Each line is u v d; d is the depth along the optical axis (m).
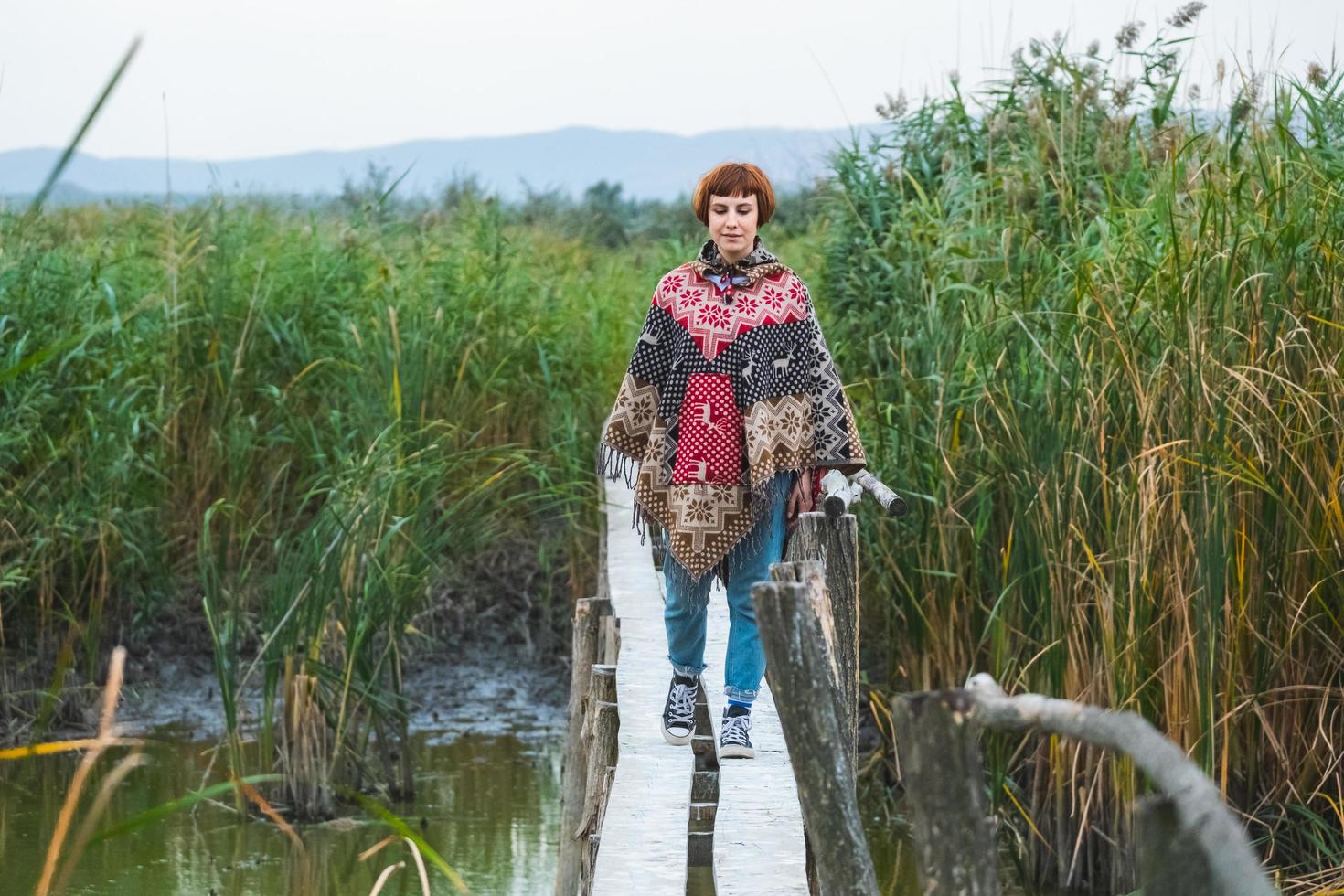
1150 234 6.56
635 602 6.77
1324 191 5.70
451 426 9.84
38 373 8.42
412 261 11.62
